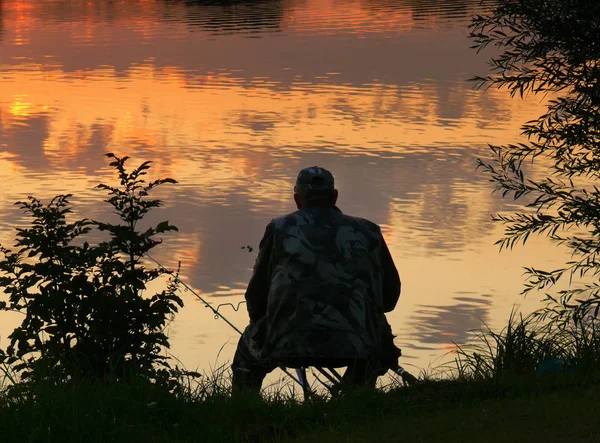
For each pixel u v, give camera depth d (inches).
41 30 5880.9
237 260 1551.4
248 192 2071.9
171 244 1647.4
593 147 835.4
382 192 2065.7
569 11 781.3
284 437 564.4
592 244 852.6
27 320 714.2
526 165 2240.4
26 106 3356.3
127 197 746.8
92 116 3166.8
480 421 541.0
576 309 810.8
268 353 653.3
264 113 3196.4
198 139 2741.1
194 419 591.2
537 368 726.5
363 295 648.4
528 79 816.3
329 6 7652.6
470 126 2913.4
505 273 1469.0
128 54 4800.7
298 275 646.5
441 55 4749.0
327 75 4114.2
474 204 1940.2
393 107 3294.8
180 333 1203.9
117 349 716.0
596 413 527.8
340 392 625.6
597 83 788.0
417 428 545.3
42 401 588.4
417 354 1127.0
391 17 6742.1
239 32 5816.9
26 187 2122.3
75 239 1659.7
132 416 582.6
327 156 2482.8
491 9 815.7
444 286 1408.7
